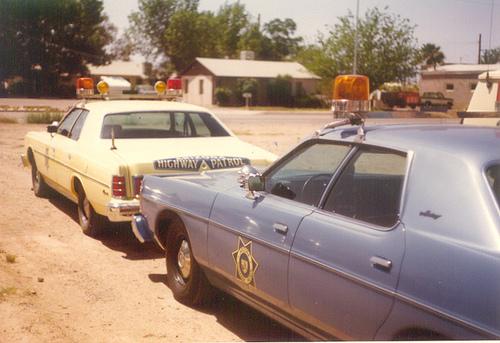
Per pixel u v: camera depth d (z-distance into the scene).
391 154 3.68
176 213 5.33
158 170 6.85
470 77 48.97
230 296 5.52
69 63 60.44
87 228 7.66
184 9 79.62
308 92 55.84
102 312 5.27
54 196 10.10
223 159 7.22
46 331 4.83
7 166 13.41
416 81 52.66
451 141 3.51
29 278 6.09
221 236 4.68
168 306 5.43
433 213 3.21
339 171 3.94
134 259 6.81
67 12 58.47
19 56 58.47
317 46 55.00
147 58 80.31
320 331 3.81
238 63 55.66
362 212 3.68
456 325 2.88
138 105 8.30
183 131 8.12
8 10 56.28
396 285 3.20
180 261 5.51
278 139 20.67
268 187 4.49
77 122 8.56
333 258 3.60
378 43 51.38
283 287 4.02
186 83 57.41
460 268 2.93
